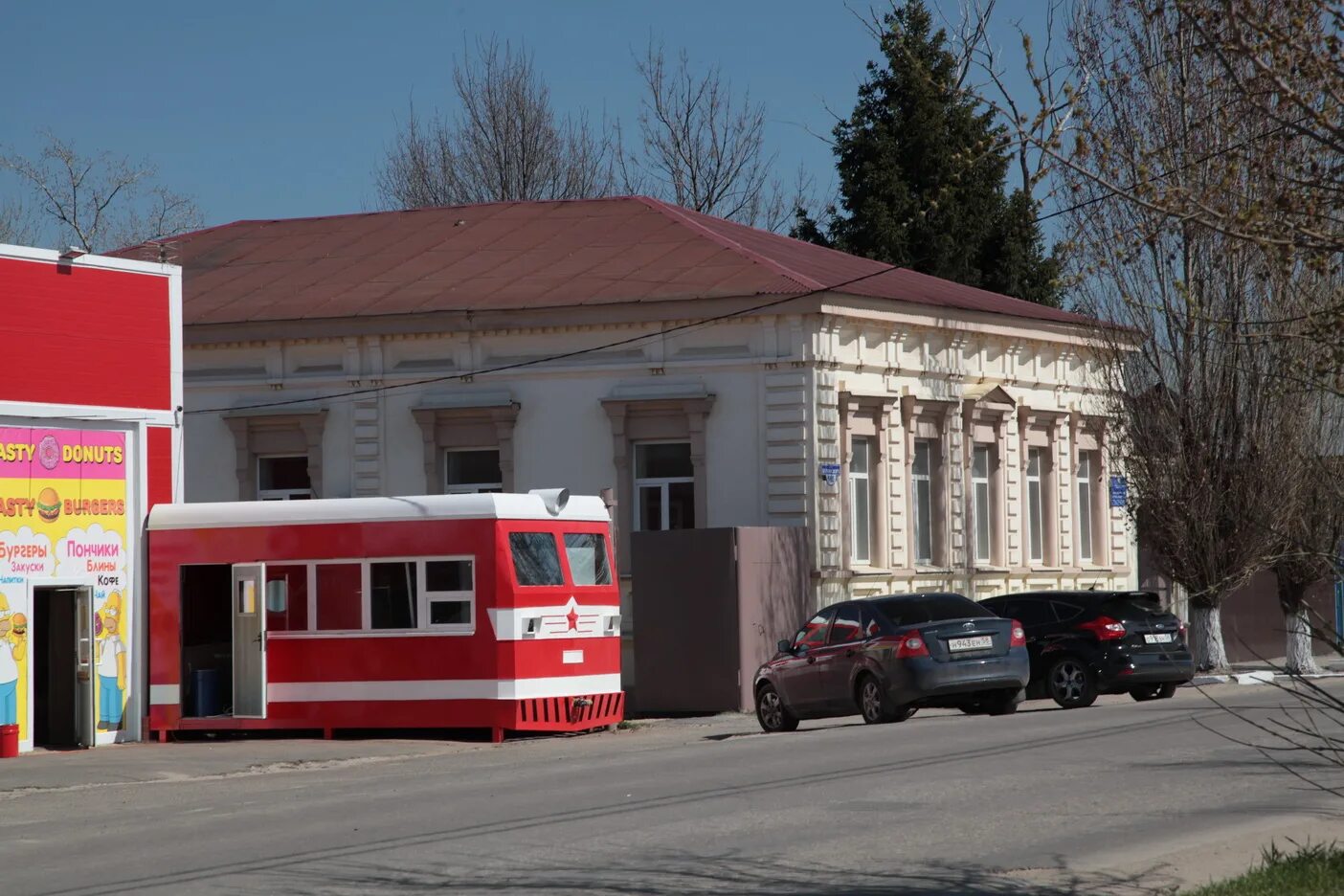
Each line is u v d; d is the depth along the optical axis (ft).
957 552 120.47
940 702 80.02
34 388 78.18
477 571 78.02
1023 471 129.29
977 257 172.65
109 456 81.51
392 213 137.39
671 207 130.11
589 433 110.52
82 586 79.61
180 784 63.82
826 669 79.10
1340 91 25.23
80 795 61.05
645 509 110.63
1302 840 37.99
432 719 78.38
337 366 116.37
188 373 118.93
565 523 81.92
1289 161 27.04
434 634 78.54
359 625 79.71
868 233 170.71
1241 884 32.07
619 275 114.83
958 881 33.88
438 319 113.39
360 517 80.02
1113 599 84.58
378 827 45.03
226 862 39.70
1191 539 104.17
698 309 108.58
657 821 43.55
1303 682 32.14
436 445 113.80
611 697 83.46
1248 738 60.34
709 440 108.37
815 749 62.28
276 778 64.49
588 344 111.14
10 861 42.63
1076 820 41.70
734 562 99.04
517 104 216.33
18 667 76.13
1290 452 97.25
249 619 81.41
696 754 63.57
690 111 207.82
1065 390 134.72
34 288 78.59
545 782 55.31
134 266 83.35
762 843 39.24
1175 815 42.39
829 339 108.06
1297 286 31.96
